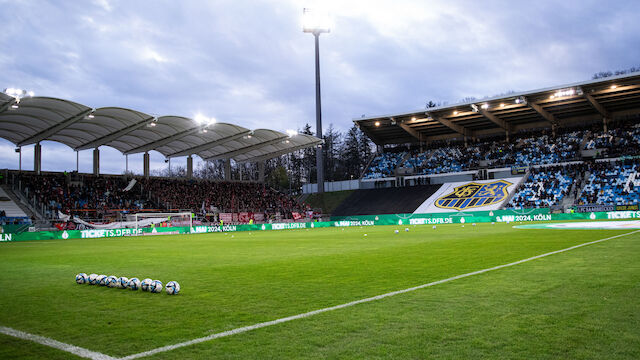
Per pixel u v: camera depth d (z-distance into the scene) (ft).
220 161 346.33
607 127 198.80
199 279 36.73
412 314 21.83
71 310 25.22
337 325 20.30
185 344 18.19
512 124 223.51
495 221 172.04
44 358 17.11
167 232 154.92
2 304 27.48
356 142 329.52
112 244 94.53
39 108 122.83
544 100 179.63
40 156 165.37
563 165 194.49
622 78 158.10
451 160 227.20
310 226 192.03
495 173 212.23
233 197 213.05
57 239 127.13
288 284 32.58
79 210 157.28
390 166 242.37
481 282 30.22
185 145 191.01
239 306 25.13
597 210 159.12
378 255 53.26
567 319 19.99
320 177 247.50
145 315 23.48
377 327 19.71
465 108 197.06
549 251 49.62
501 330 18.67
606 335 17.63
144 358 16.70
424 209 201.46
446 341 17.49
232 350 17.26
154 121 141.18
